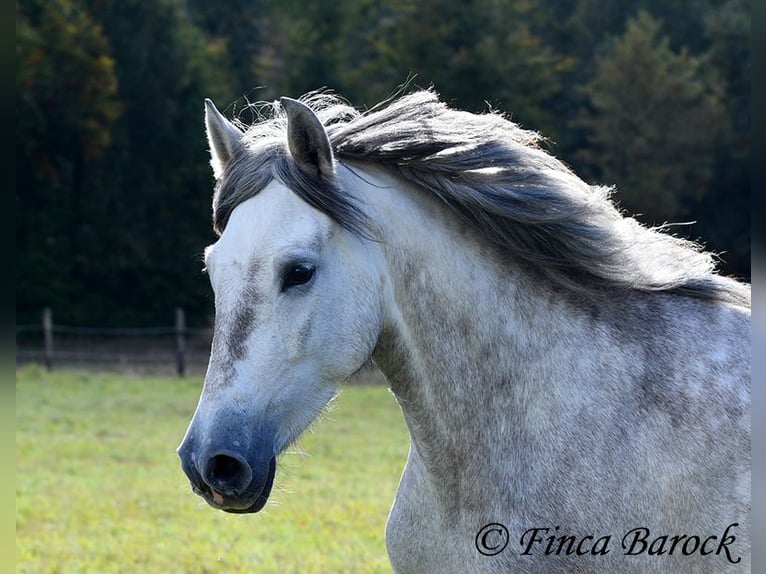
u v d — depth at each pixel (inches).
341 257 173.6
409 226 183.5
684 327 188.1
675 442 177.6
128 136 2110.0
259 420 165.0
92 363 1350.9
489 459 181.9
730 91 2215.8
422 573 189.8
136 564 383.6
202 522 461.7
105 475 592.7
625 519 175.0
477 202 185.2
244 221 171.3
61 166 1999.3
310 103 205.6
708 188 2107.5
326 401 174.2
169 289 2058.3
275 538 422.0
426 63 2003.0
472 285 185.8
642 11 2287.2
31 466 619.2
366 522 446.3
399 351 184.7
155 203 2114.9
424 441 187.5
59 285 1930.4
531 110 1999.3
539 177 190.1
